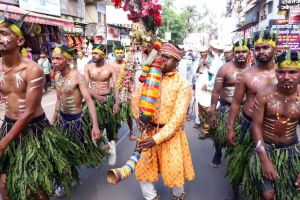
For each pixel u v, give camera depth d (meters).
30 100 2.79
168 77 3.08
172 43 3.04
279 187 2.76
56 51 3.65
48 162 2.99
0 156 2.74
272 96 2.66
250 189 2.95
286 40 9.21
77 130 3.89
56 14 15.62
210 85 6.10
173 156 3.10
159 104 3.07
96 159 4.06
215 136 4.54
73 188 4.14
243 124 3.39
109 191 4.07
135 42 3.16
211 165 4.93
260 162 2.79
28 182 2.88
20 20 2.74
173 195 3.41
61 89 3.82
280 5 11.73
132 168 2.86
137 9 3.00
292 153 2.78
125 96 5.51
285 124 2.70
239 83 3.42
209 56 6.43
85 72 5.31
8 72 2.82
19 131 2.77
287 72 2.44
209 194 3.99
